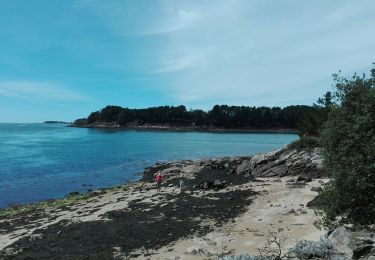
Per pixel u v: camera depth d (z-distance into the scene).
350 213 15.80
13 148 91.44
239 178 36.16
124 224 21.89
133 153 79.75
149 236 19.58
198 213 23.48
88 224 22.25
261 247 16.86
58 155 75.69
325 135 16.73
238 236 18.78
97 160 67.75
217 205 25.19
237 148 91.81
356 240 11.63
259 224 20.47
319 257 11.41
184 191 31.30
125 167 58.91
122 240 19.17
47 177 49.31
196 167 43.12
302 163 34.88
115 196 32.31
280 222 20.42
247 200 26.19
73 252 17.86
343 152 15.77
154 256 16.89
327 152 16.70
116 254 17.34
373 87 16.02
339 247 11.63
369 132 15.16
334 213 16.14
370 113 15.41
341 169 15.52
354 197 15.41
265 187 30.48
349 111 16.28
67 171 54.59
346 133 15.98
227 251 16.81
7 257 17.70
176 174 42.03
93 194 35.00
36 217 26.48
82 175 51.06
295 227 19.28
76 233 20.67
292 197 26.12
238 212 23.22
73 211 27.27
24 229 23.17
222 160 45.19
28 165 60.53
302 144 37.72
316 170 33.69
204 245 17.86
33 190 40.84
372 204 15.31
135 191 34.06
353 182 15.05
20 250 18.66
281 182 32.41
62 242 19.36
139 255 17.12
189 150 86.44
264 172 36.44
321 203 18.22
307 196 26.00
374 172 14.82
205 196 28.39
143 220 22.56
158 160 67.38
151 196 30.09
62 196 37.56
